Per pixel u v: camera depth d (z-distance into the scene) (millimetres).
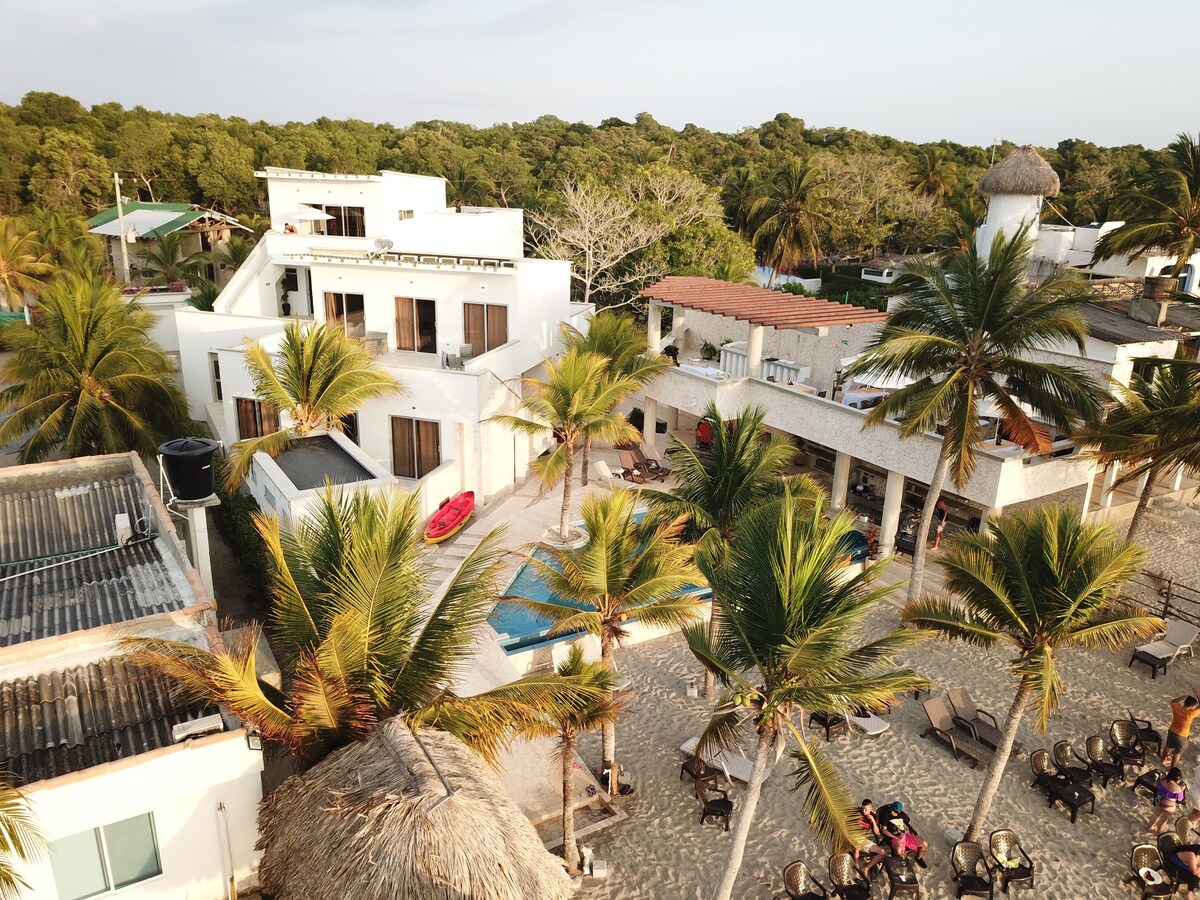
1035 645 13086
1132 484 28500
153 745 10773
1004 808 15195
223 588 21547
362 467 21547
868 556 23531
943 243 61250
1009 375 18344
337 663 10195
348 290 30906
